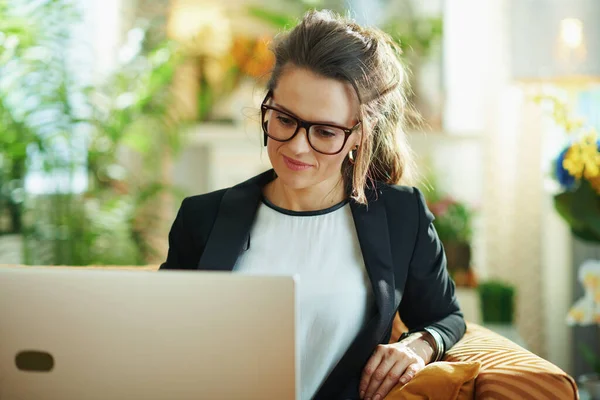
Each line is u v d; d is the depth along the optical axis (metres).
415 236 1.69
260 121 1.68
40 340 1.19
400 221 1.68
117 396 1.19
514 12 3.43
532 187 3.72
